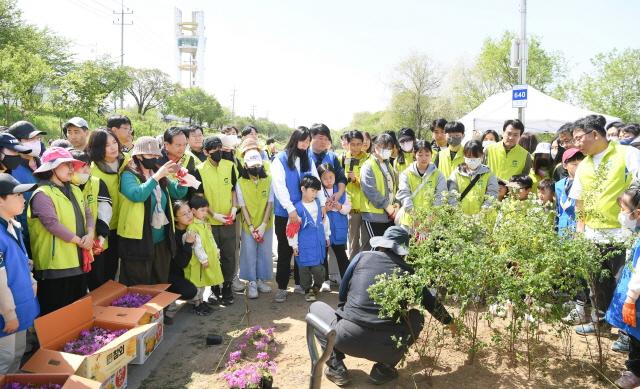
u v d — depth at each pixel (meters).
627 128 6.12
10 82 23.16
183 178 4.80
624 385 3.48
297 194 5.50
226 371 3.78
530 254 3.55
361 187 5.75
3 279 3.08
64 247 3.83
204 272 5.07
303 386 3.64
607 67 27.06
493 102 13.08
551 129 12.20
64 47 43.59
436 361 3.93
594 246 3.65
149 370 3.85
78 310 3.57
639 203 3.51
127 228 4.53
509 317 4.70
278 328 4.72
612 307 3.62
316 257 5.43
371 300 3.49
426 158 5.32
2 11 36.41
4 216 3.20
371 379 3.65
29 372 2.92
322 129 5.89
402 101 43.41
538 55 33.53
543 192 5.41
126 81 42.19
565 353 4.07
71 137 4.82
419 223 4.27
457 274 3.44
